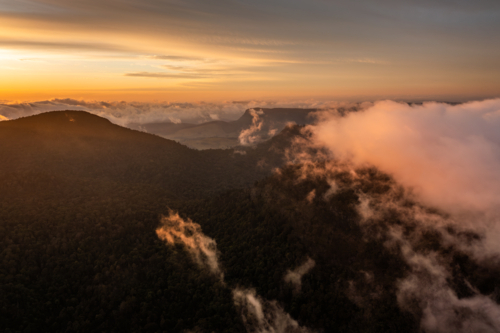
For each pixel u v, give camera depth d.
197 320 90.44
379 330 85.94
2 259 95.88
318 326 88.88
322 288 95.56
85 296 95.56
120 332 87.44
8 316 82.00
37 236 109.44
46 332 83.75
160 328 88.25
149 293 96.31
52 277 97.06
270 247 109.12
